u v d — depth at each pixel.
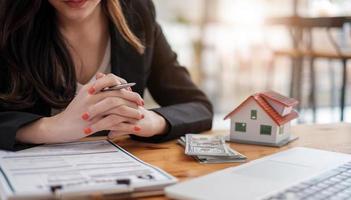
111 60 1.10
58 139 0.79
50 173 0.59
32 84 0.98
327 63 3.82
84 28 1.06
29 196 0.49
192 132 0.95
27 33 0.98
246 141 0.86
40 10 1.00
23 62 0.98
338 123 1.07
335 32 3.23
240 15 3.92
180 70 1.27
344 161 0.70
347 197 0.52
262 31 3.54
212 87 4.12
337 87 3.67
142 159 0.73
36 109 1.01
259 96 0.87
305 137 0.91
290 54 2.60
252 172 0.62
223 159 0.72
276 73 3.78
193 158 0.74
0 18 0.97
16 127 0.76
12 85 0.97
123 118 0.80
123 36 1.10
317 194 0.52
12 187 0.52
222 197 0.51
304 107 2.95
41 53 1.00
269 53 3.21
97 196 0.51
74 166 0.63
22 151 0.73
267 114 0.83
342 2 3.62
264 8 3.97
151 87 1.27
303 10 3.38
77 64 1.09
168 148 0.82
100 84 0.79
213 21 4.02
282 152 0.76
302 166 0.66
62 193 0.50
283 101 0.86
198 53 4.14
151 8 1.24
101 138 0.86
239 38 3.94
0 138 0.75
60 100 1.00
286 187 0.55
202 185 0.55
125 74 1.12
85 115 0.77
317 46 3.00
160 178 0.57
